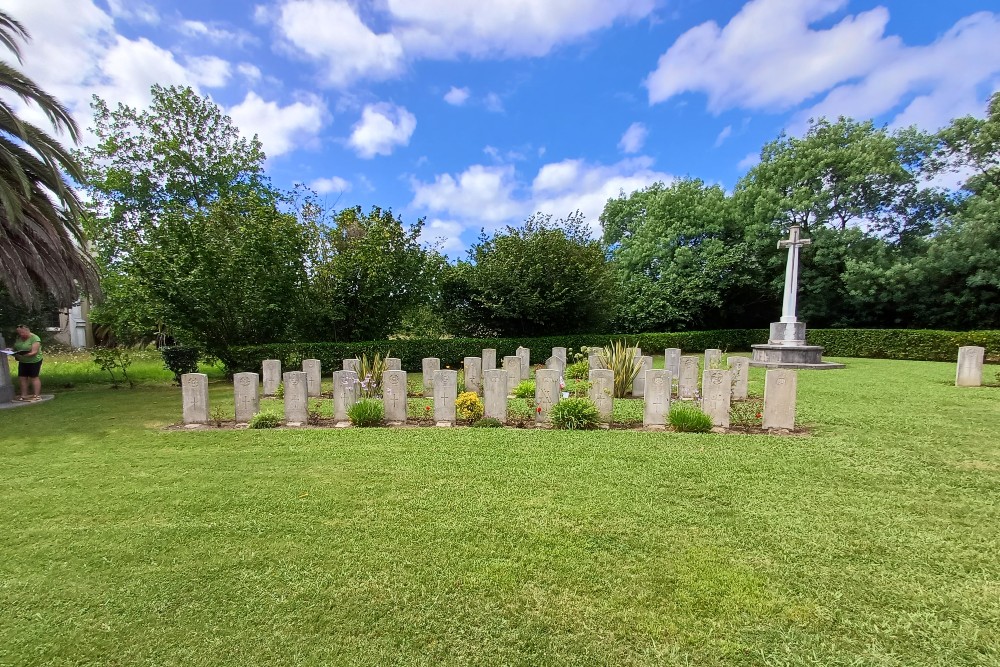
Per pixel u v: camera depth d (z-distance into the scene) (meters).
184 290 11.68
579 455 5.04
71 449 5.57
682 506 3.71
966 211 17.91
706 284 22.50
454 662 2.12
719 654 2.15
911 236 21.11
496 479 4.35
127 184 18.05
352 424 6.85
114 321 15.44
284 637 2.29
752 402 8.24
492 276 16.31
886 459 4.80
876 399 8.14
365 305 15.41
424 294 16.45
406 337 17.09
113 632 2.35
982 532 3.25
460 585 2.69
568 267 16.61
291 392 7.00
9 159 7.96
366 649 2.21
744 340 22.48
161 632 2.34
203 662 2.14
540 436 5.87
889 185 20.58
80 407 8.52
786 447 5.26
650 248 24.28
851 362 15.70
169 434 6.23
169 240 12.09
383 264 14.84
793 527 3.34
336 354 13.53
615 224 31.80
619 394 9.25
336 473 4.57
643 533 3.27
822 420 6.52
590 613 2.44
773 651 2.16
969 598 2.52
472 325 17.56
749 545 3.09
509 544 3.14
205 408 6.95
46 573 2.87
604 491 4.03
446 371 6.83
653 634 2.28
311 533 3.34
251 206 13.57
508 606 2.50
